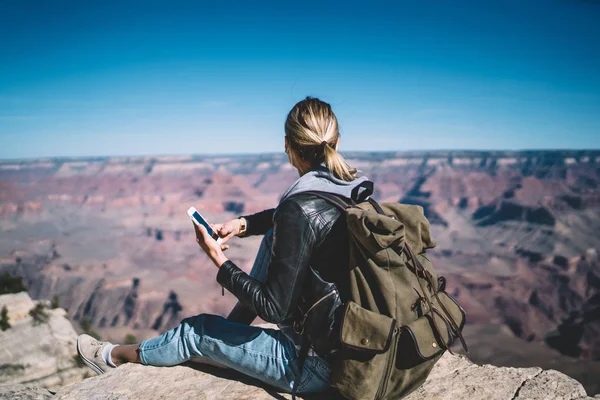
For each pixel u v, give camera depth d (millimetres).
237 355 2275
